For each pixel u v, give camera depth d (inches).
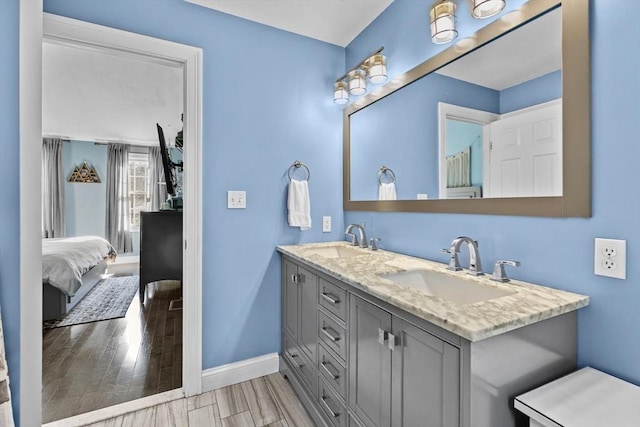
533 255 46.8
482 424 31.7
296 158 86.7
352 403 51.3
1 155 47.5
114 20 64.8
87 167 229.6
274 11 76.8
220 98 76.0
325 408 59.9
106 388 75.3
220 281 77.0
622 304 37.5
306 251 77.3
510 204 49.5
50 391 73.8
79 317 122.0
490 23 52.2
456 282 51.9
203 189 74.2
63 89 129.3
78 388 75.2
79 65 109.6
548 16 44.4
